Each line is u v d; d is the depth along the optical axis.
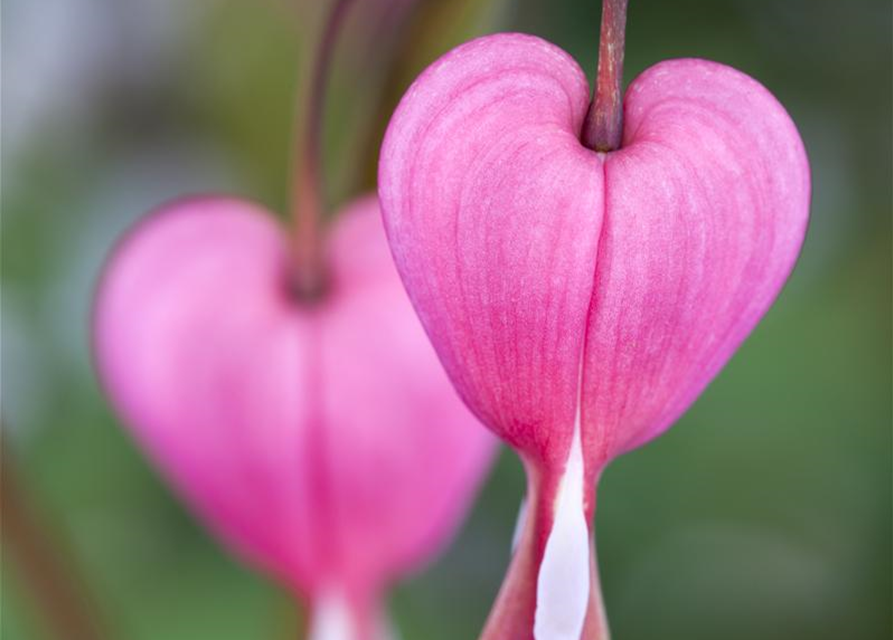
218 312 0.25
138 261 0.25
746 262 0.20
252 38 0.46
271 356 0.25
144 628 0.45
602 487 0.54
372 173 0.26
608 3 0.21
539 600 0.20
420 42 0.26
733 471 0.54
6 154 0.51
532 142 0.20
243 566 0.47
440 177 0.20
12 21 0.50
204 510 0.25
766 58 0.55
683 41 0.55
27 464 0.45
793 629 0.54
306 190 0.25
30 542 0.29
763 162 0.20
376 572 0.25
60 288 0.50
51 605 0.29
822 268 0.55
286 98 0.46
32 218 0.51
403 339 0.25
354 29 0.37
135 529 0.47
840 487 0.54
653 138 0.20
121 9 0.49
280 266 0.25
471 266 0.20
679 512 0.54
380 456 0.25
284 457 0.25
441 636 0.48
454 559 0.50
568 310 0.20
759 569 0.54
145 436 0.25
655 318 0.20
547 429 0.20
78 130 0.51
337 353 0.25
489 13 0.26
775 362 0.54
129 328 0.25
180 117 0.50
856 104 0.56
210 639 0.45
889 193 0.55
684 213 0.20
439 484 0.25
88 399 0.49
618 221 0.20
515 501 0.50
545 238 0.20
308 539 0.25
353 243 0.25
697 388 0.21
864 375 0.54
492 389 0.20
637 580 0.54
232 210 0.25
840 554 0.54
